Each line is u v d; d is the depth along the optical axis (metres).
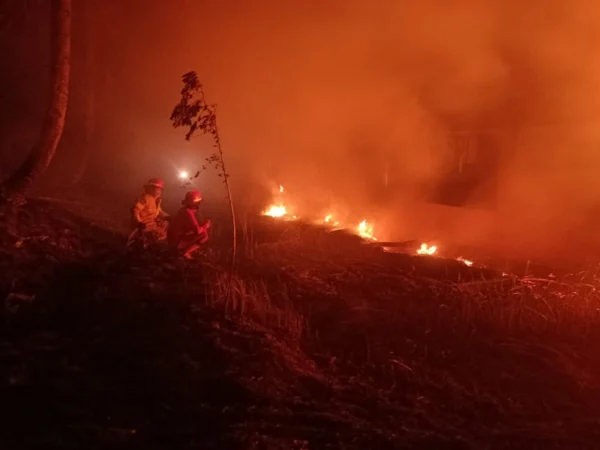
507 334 7.23
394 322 7.25
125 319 6.47
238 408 5.18
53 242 8.52
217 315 6.54
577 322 7.56
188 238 8.67
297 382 5.75
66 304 6.75
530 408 5.84
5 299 6.70
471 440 5.15
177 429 4.88
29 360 5.64
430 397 5.88
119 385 5.42
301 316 7.03
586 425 5.56
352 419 5.27
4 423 4.77
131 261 7.98
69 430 4.73
